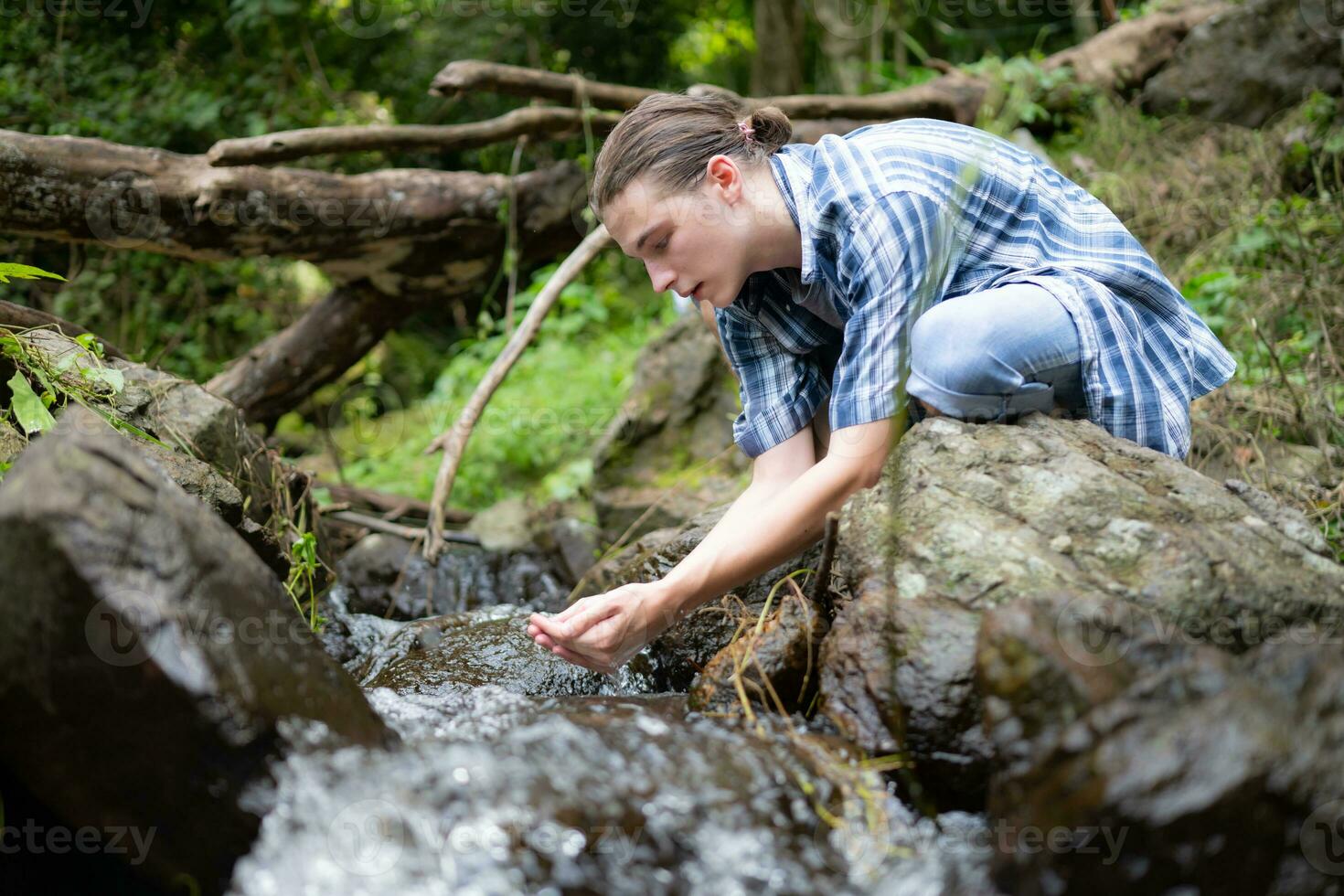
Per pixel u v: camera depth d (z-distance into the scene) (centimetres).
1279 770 112
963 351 172
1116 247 194
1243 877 112
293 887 122
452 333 704
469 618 243
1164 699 119
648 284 635
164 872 132
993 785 128
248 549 145
